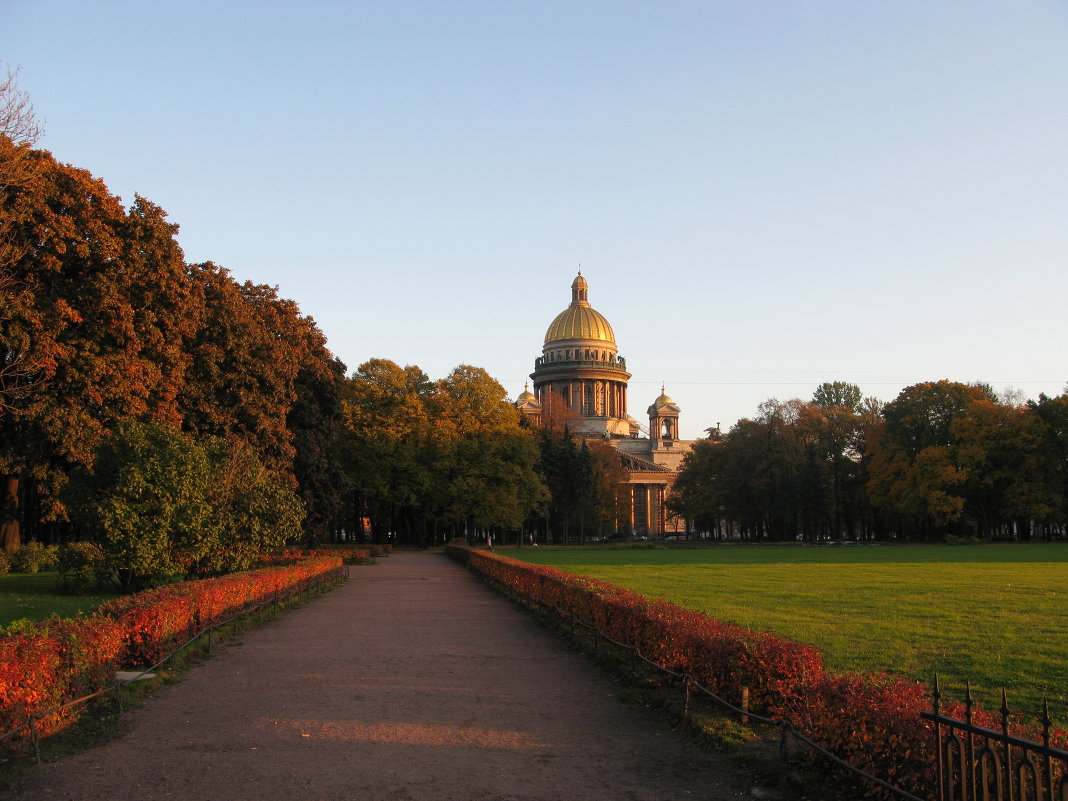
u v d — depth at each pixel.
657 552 87.81
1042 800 7.88
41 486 44.62
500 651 22.53
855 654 20.59
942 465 98.12
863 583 40.75
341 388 74.50
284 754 12.74
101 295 41.59
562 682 18.30
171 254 46.25
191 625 21.89
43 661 13.48
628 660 19.34
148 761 12.41
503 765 12.23
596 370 198.38
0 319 38.09
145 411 44.16
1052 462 97.19
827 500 109.44
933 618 27.27
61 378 41.72
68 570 36.62
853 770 10.07
